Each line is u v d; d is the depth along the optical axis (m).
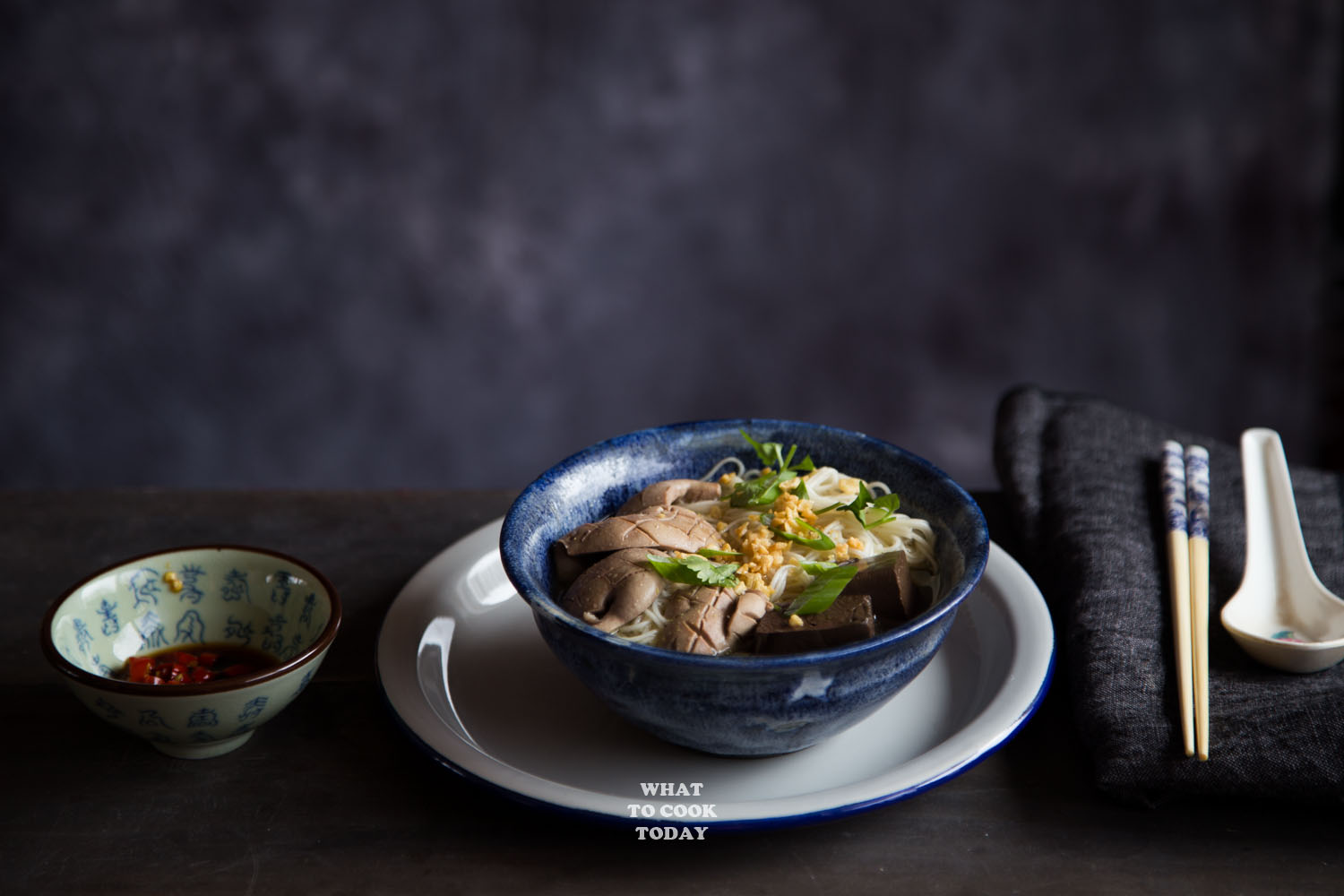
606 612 1.13
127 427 3.76
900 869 1.05
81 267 3.56
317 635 1.22
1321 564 1.50
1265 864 1.04
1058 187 3.44
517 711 1.25
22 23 3.30
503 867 1.05
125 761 1.20
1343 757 1.08
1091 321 3.58
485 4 3.33
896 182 3.48
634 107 3.43
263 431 3.79
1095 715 1.16
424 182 3.52
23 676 1.34
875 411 3.77
